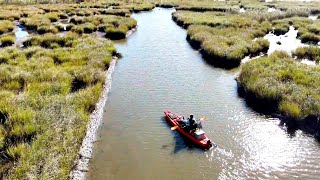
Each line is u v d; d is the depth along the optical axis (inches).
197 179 685.9
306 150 794.8
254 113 982.4
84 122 848.3
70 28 2006.6
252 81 1120.2
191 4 3144.7
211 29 1967.3
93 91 1054.4
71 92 1062.4
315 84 1066.1
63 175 634.8
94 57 1376.7
